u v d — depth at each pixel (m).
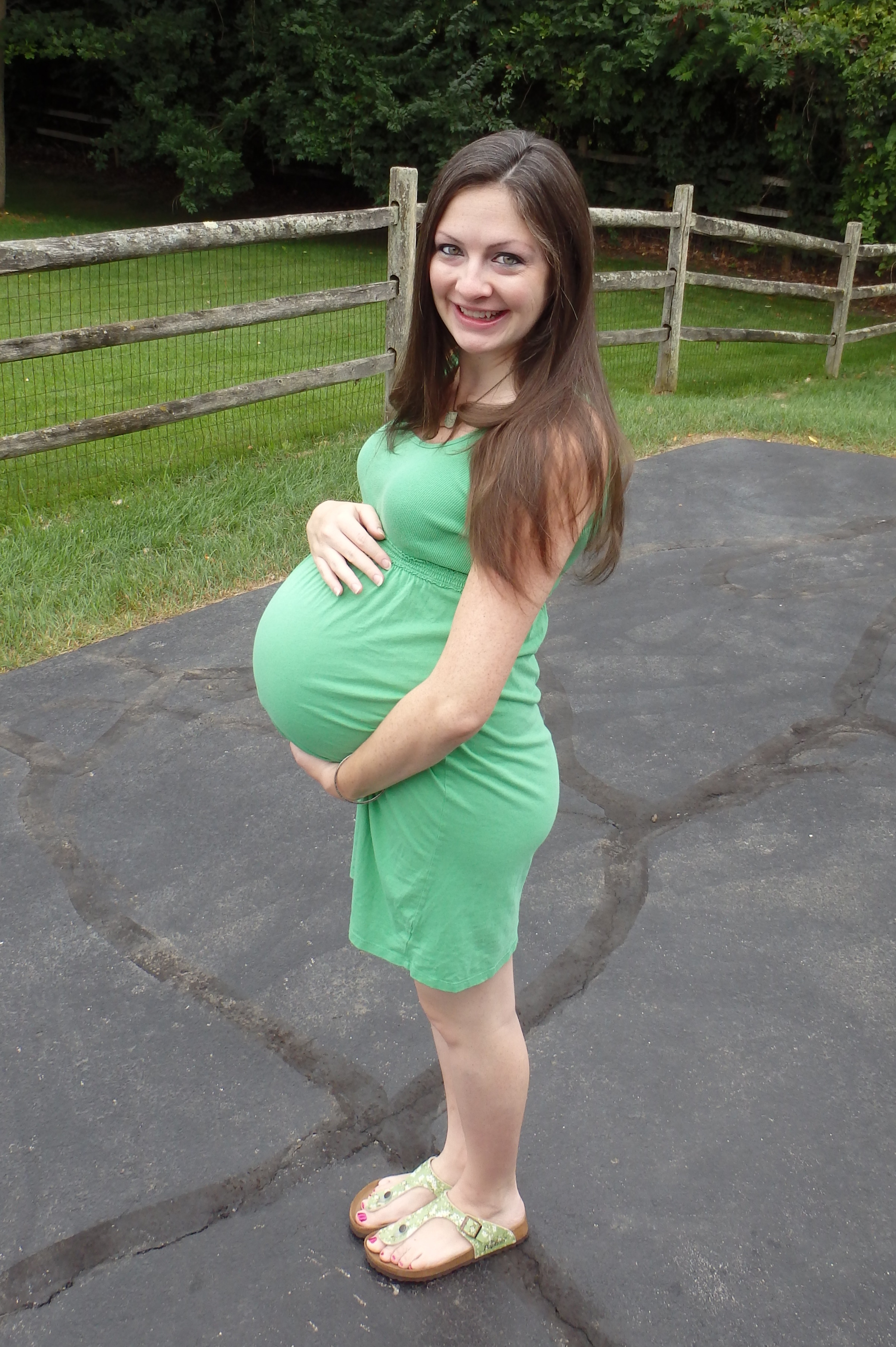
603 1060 2.21
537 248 1.25
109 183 19.30
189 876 2.73
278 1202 1.91
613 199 17.80
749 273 16.20
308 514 4.98
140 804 3.00
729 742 3.38
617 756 3.29
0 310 10.34
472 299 1.28
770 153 15.80
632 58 15.20
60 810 2.96
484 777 1.40
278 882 2.72
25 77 20.56
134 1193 1.92
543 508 1.19
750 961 2.49
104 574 4.28
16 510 4.94
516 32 15.65
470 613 1.25
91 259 4.77
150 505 4.92
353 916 1.62
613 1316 1.73
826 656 3.95
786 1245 1.85
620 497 1.31
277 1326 1.70
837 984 2.43
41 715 3.42
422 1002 1.57
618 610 4.29
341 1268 1.80
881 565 4.78
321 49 15.29
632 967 2.46
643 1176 1.97
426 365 1.38
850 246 9.36
